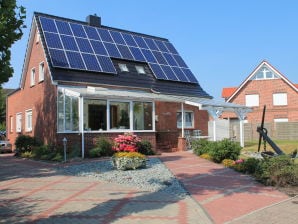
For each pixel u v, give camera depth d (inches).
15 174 562.6
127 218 304.8
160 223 289.6
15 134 1120.8
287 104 1667.1
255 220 295.4
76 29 974.4
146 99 822.5
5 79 470.6
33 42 963.3
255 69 1718.8
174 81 1029.8
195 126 1060.5
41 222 297.0
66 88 776.9
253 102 1727.4
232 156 647.8
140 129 837.2
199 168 589.3
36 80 931.3
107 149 735.1
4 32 454.0
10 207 349.1
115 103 797.2
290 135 1478.8
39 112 905.5
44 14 966.4
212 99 1064.8
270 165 462.3
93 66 869.8
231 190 420.5
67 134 761.0
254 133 1471.5
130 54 1008.2
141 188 433.7
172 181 474.3
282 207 339.9
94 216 312.3
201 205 348.8
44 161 703.1
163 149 883.4
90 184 461.4
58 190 426.6
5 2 450.3
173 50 1181.1
